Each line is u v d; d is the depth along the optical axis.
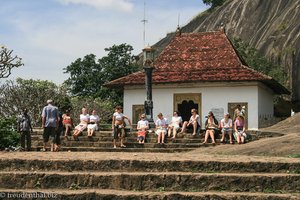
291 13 55.69
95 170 11.93
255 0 64.75
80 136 23.02
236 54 33.53
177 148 20.59
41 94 41.34
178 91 32.50
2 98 40.78
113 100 51.84
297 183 10.98
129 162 11.96
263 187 10.98
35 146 21.72
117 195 10.20
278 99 46.06
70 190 10.77
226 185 10.98
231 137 21.56
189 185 11.01
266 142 17.47
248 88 31.23
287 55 50.00
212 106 31.73
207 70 32.66
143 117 22.55
